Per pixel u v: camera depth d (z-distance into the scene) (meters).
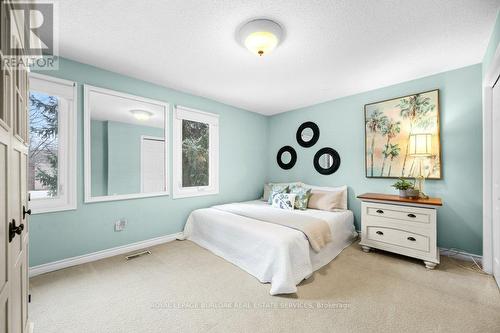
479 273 2.13
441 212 2.60
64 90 2.26
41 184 2.18
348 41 1.96
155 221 2.99
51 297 1.76
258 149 4.45
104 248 2.55
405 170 2.83
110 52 2.17
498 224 1.91
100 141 2.52
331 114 3.62
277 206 3.32
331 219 2.70
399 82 2.89
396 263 2.39
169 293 1.83
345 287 1.91
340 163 3.51
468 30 1.80
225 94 3.39
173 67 2.50
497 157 1.94
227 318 1.53
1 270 0.83
